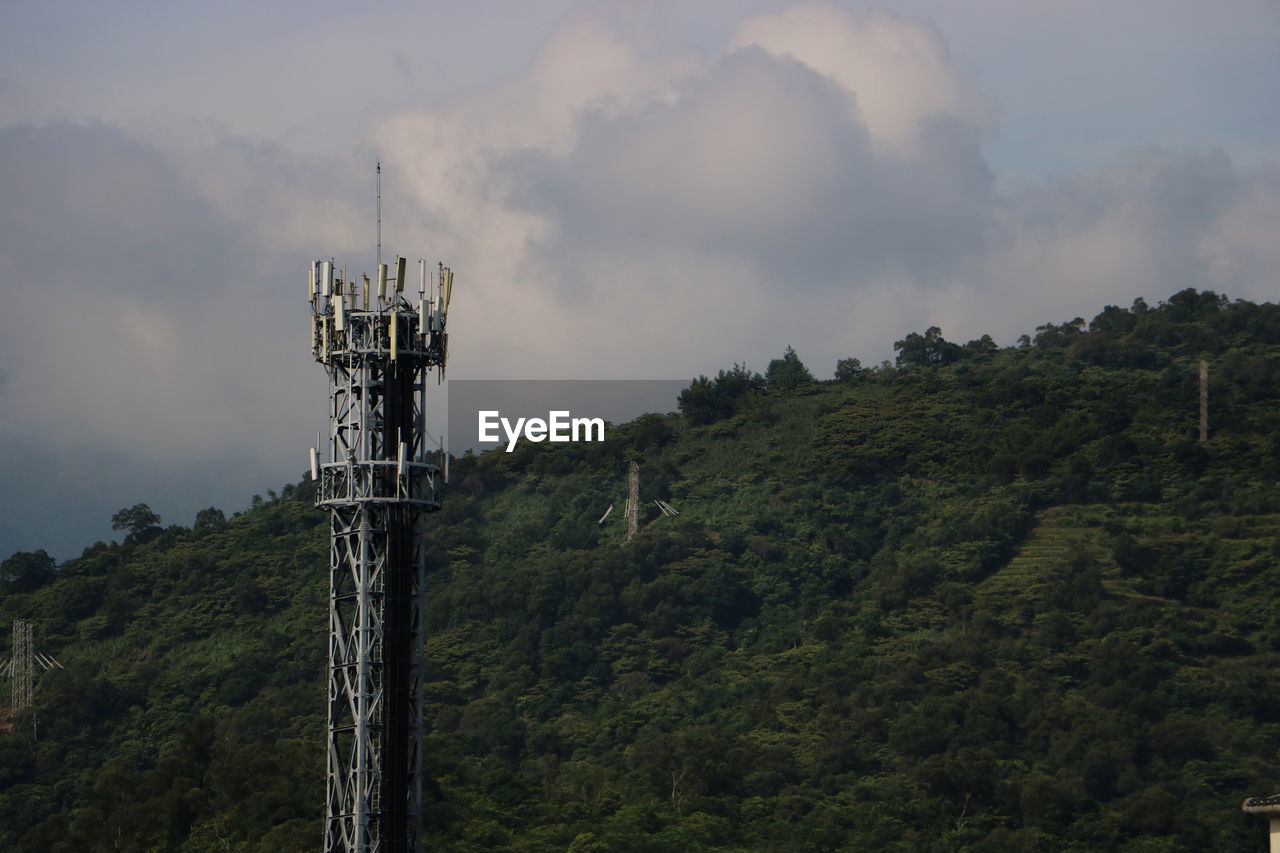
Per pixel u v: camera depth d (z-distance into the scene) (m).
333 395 150.12
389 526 145.12
